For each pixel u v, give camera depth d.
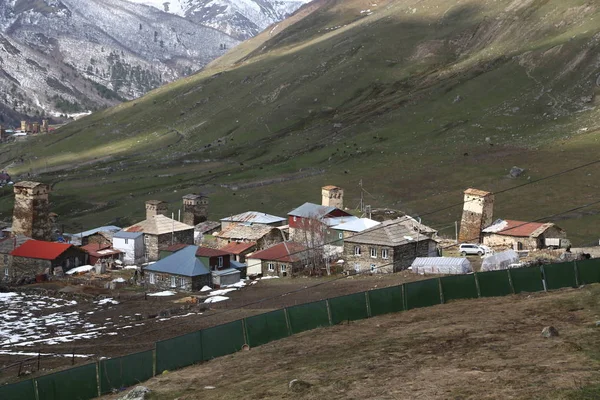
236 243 135.38
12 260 130.12
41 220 144.50
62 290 112.38
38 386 43.09
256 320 53.53
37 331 84.81
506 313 53.44
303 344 51.03
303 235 126.94
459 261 98.12
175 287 112.25
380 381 37.31
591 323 46.94
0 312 97.94
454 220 172.88
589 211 168.00
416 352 43.72
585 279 63.81
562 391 31.56
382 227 109.38
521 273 63.09
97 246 143.25
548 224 118.38
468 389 33.69
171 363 48.69
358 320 58.06
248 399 37.12
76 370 44.41
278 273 115.56
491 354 40.78
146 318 88.88
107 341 76.31
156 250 140.62
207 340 50.75
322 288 97.31
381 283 94.50
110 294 109.12
